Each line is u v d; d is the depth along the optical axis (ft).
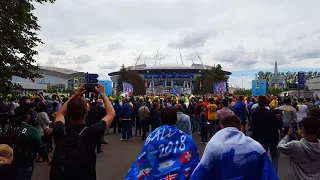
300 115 38.96
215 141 9.62
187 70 654.12
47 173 27.94
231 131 9.88
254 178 9.34
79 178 9.89
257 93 104.94
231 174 9.23
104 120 10.87
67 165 9.87
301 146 12.60
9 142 15.25
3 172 10.69
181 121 24.67
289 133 14.32
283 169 28.30
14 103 53.36
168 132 11.75
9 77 43.24
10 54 41.06
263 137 23.81
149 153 11.50
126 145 44.73
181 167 11.26
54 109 43.93
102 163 32.12
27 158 15.96
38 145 16.21
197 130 62.39
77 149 10.07
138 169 11.52
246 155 9.32
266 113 23.94
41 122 34.01
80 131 10.39
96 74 51.57
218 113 35.47
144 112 50.08
